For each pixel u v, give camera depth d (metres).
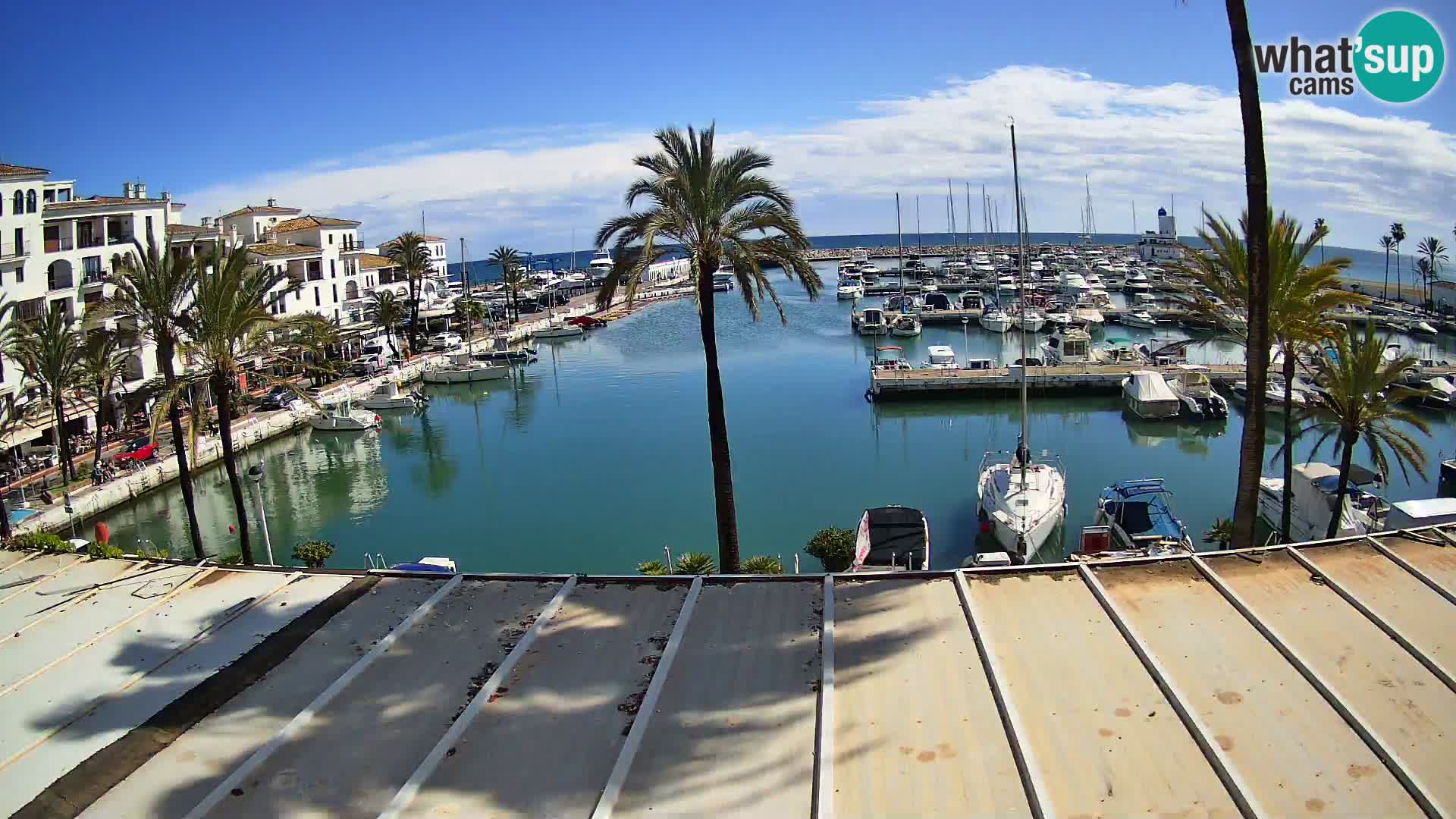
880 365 71.00
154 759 11.10
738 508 41.84
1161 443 51.84
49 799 10.46
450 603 14.76
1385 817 8.78
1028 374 64.25
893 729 10.53
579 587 15.03
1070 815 8.95
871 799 9.36
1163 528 31.91
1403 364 26.47
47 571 17.77
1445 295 91.75
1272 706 10.59
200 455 52.66
